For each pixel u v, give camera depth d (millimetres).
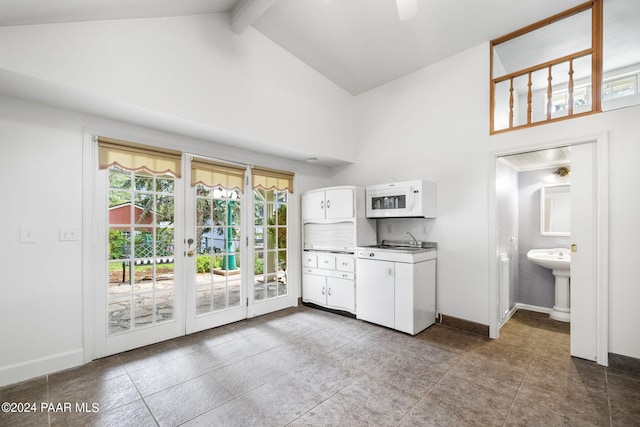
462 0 2557
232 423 1699
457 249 3229
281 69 3344
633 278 2238
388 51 3316
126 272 2676
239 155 3514
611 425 1673
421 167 3559
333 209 3758
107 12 2025
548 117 2660
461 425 1675
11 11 1625
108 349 2541
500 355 2561
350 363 2418
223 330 3172
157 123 2643
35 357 2189
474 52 3135
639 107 2236
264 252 3789
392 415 1764
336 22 2941
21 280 2137
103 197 2525
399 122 3797
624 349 2275
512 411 1796
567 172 3680
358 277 3482
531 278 3947
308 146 3637
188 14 2568
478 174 3080
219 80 2785
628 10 2541
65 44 1959
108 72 2135
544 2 2510
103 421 1710
